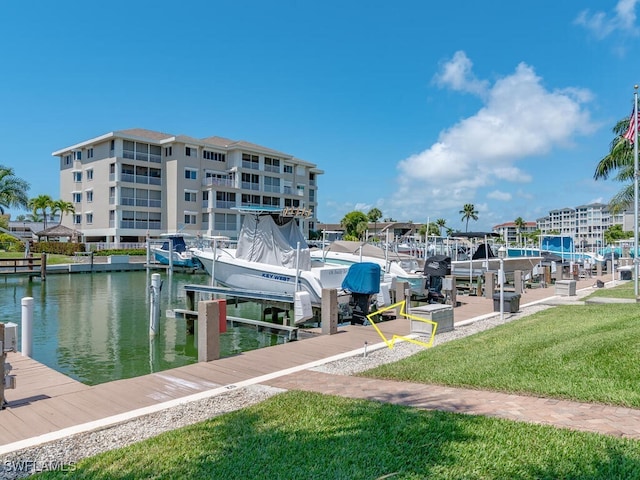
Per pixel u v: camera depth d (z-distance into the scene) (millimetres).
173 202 53156
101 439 4988
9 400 6348
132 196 51906
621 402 5336
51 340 13320
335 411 5461
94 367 10703
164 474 3990
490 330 10805
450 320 11125
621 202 25844
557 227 148375
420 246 33406
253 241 17172
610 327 9359
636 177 17047
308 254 16438
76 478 4000
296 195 63281
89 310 18734
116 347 12531
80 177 56250
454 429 4680
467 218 106000
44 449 4734
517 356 7664
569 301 16156
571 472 3705
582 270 29156
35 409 5984
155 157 53969
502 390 6070
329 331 10898
